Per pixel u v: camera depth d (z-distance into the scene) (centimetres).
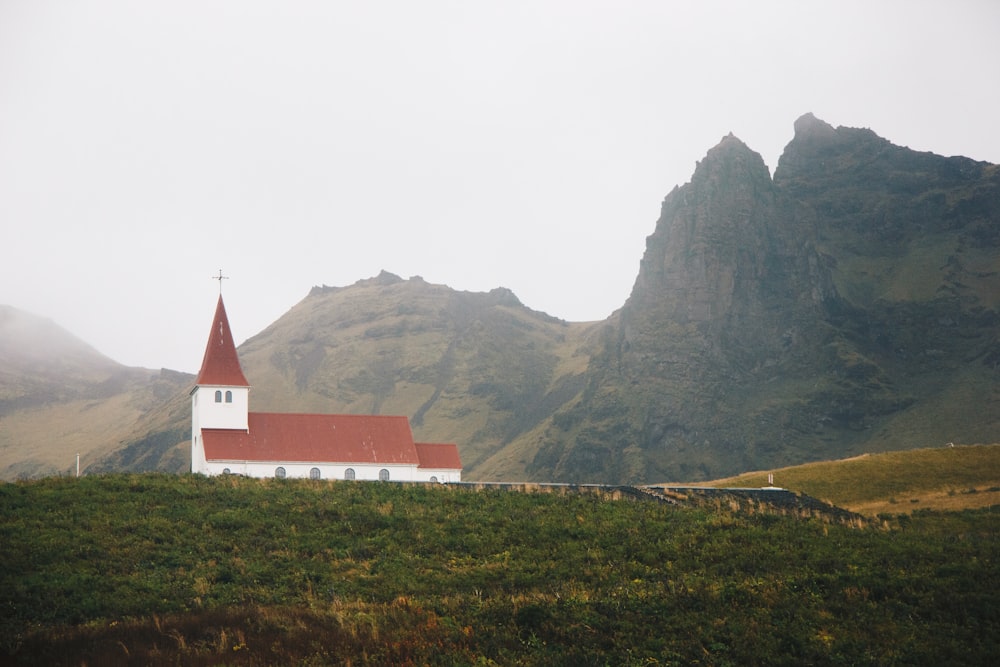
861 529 7819
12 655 4828
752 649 5166
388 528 7462
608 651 5150
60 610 5647
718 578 6262
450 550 7038
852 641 5250
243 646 5025
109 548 6719
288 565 6638
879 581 6059
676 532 7338
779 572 6316
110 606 5712
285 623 5391
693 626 5450
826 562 6494
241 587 6172
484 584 6322
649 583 6212
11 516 7262
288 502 7994
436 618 5459
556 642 5250
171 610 5722
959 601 5700
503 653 5028
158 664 4759
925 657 5047
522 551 6988
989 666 4969
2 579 6062
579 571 6500
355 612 5669
